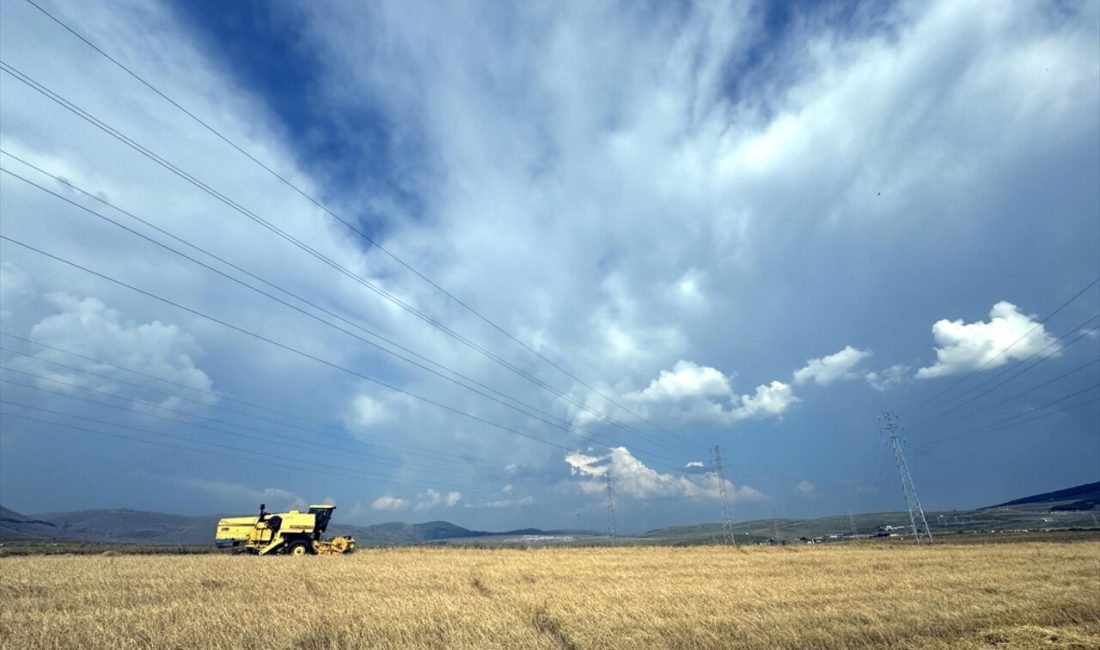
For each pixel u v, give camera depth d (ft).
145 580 90.74
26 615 58.90
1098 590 84.99
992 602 74.33
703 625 59.16
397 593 80.89
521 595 78.33
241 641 50.42
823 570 123.03
